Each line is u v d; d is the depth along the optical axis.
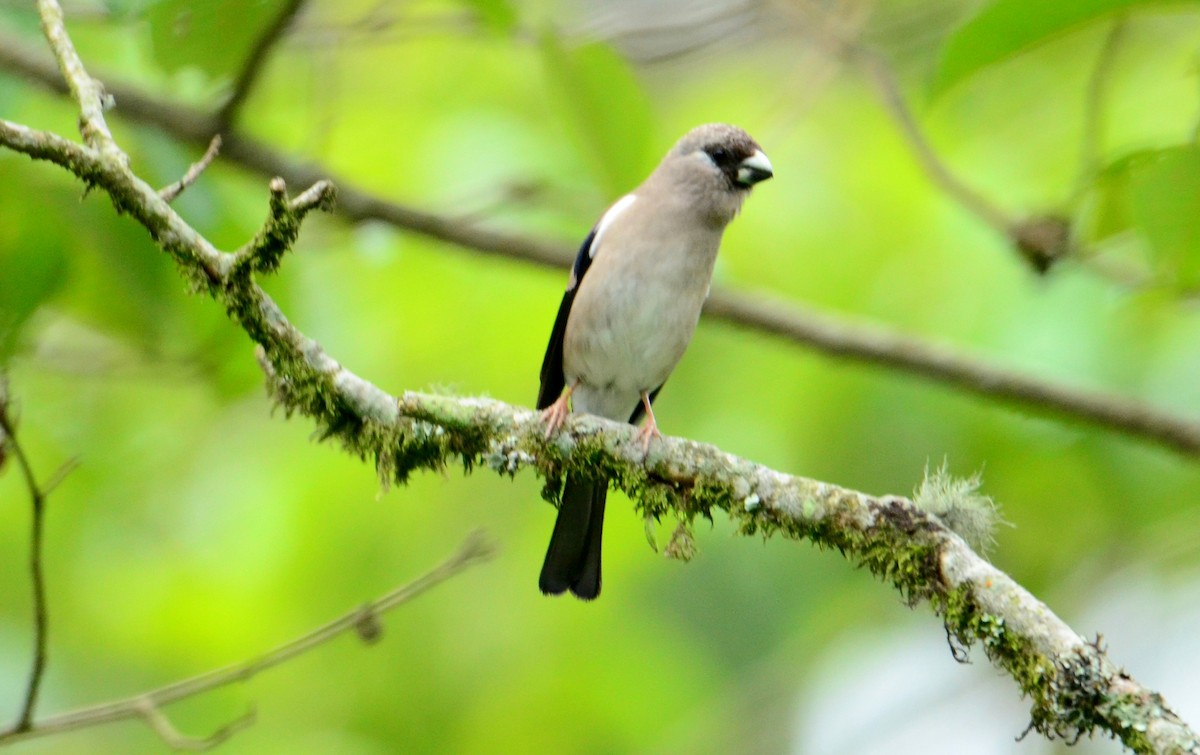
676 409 12.98
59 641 12.09
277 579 12.68
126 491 12.39
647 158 10.72
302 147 11.18
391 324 12.92
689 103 14.75
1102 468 12.57
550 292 12.93
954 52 8.38
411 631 13.02
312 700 12.77
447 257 12.87
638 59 12.52
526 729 12.88
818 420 12.52
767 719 12.88
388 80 13.12
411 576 12.87
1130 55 12.23
